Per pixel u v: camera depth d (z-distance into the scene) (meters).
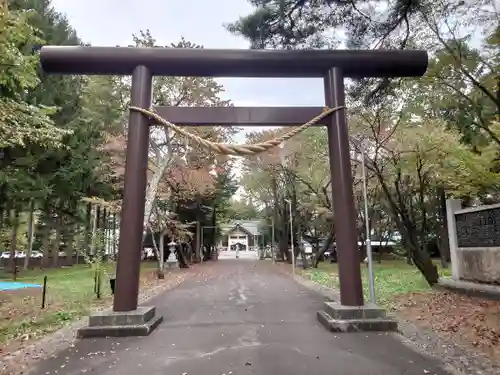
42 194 20.19
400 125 12.98
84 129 21.98
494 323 6.66
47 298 11.23
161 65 7.35
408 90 10.97
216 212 42.78
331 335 6.05
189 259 33.81
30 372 4.48
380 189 18.11
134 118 7.14
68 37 24.50
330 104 7.42
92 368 4.57
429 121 12.34
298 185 26.36
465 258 11.14
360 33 7.12
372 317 6.47
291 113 7.47
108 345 5.57
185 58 7.25
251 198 39.41
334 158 7.28
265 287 14.49
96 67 7.31
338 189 7.15
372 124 12.45
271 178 30.58
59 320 7.89
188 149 18.30
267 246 52.06
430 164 12.83
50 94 20.56
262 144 6.94
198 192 25.56
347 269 6.86
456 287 10.60
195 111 7.37
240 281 17.39
